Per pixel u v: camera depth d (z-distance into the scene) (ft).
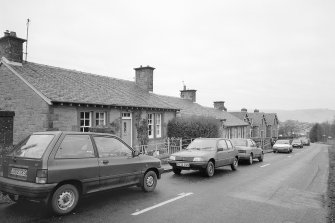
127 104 60.85
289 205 24.81
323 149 135.54
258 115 190.60
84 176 22.00
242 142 61.11
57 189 20.43
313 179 38.63
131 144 63.72
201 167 38.65
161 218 20.44
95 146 23.65
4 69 53.06
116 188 24.95
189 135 73.82
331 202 25.85
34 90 48.16
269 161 65.46
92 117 54.49
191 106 107.65
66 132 21.95
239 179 37.65
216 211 22.56
